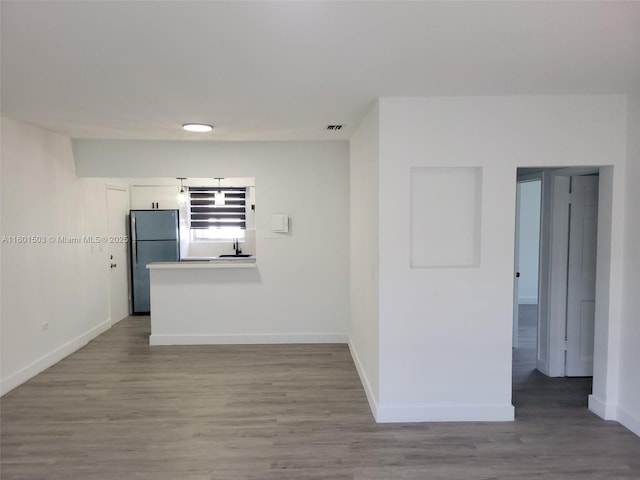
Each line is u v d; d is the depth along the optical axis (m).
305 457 2.83
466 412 3.29
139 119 3.75
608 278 3.24
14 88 2.81
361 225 4.05
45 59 2.27
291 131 4.35
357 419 3.35
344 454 2.87
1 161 3.76
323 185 5.21
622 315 3.21
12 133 3.89
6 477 2.62
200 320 5.33
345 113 3.58
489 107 3.13
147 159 5.09
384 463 2.76
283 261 5.29
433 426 3.23
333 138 4.83
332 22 1.83
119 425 3.27
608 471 2.67
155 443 3.01
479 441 3.02
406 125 3.12
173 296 5.30
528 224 7.44
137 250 6.80
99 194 5.80
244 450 2.92
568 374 4.21
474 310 3.23
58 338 4.73
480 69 2.50
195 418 3.38
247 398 3.75
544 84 2.82
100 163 5.06
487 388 3.29
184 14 1.75
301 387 3.99
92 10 1.71
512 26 1.89
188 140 5.01
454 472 2.66
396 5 1.68
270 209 5.22
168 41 2.03
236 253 7.48
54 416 3.42
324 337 5.36
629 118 3.10
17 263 4.00
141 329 6.01
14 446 2.97
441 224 3.26
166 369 4.46
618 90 2.99
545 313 4.30
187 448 2.95
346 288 5.32
